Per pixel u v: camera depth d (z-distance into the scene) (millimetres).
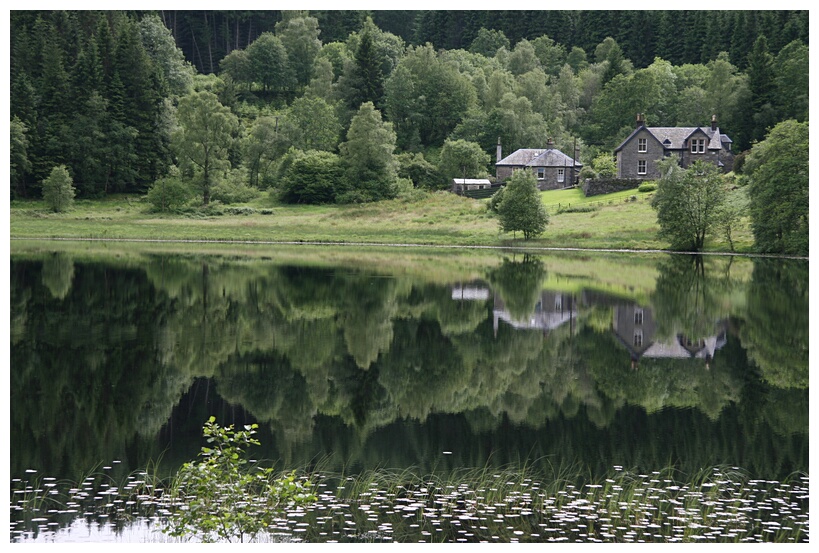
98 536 14289
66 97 126000
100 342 31062
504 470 17812
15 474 17328
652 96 158500
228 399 23625
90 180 122000
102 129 126688
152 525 14758
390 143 127812
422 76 175000
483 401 23734
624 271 56531
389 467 17969
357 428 21000
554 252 73438
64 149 122688
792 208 67625
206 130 116750
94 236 91000
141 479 17094
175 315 37281
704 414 22406
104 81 132250
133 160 127438
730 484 17016
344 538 14148
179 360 28422
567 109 181125
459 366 28094
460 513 15328
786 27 165250
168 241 86562
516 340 32562
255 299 42312
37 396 23656
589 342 32219
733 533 14523
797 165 67500
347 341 32125
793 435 20375
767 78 139500
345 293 44844
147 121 133375
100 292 43688
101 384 25031
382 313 38594
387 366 28016
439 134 172125
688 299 43188
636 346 31422
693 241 73750
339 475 17391
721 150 119125
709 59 186125
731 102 143375
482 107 177875
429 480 17094
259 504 15281
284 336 32906
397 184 123562
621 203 94125
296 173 118312
